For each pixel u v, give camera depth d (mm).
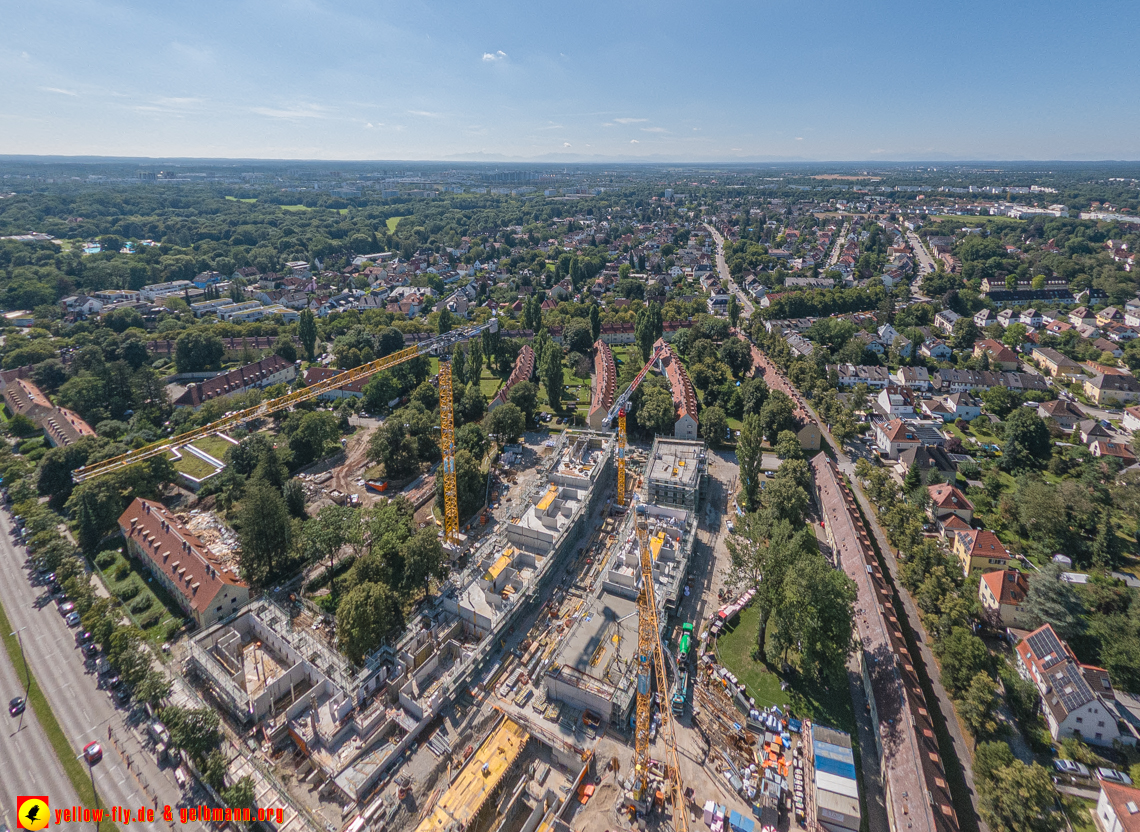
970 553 141250
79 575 136625
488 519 170500
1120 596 128500
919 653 121125
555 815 89750
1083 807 91688
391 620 124125
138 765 98312
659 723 105500
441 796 91625
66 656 120438
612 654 115062
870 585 128125
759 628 121938
